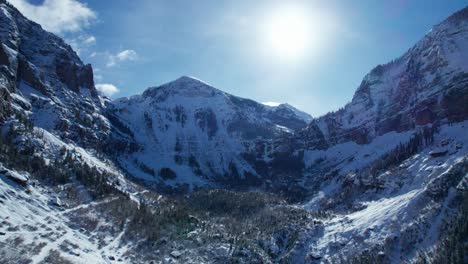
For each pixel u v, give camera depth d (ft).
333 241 623.77
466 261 447.42
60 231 495.00
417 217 571.69
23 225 459.73
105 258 479.41
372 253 544.21
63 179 647.15
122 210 627.05
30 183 582.35
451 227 512.22
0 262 368.89
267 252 635.66
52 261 404.98
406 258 514.68
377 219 633.61
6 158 606.14
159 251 549.54
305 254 622.13
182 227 635.25
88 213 583.58
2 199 490.90
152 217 632.38
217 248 583.99
